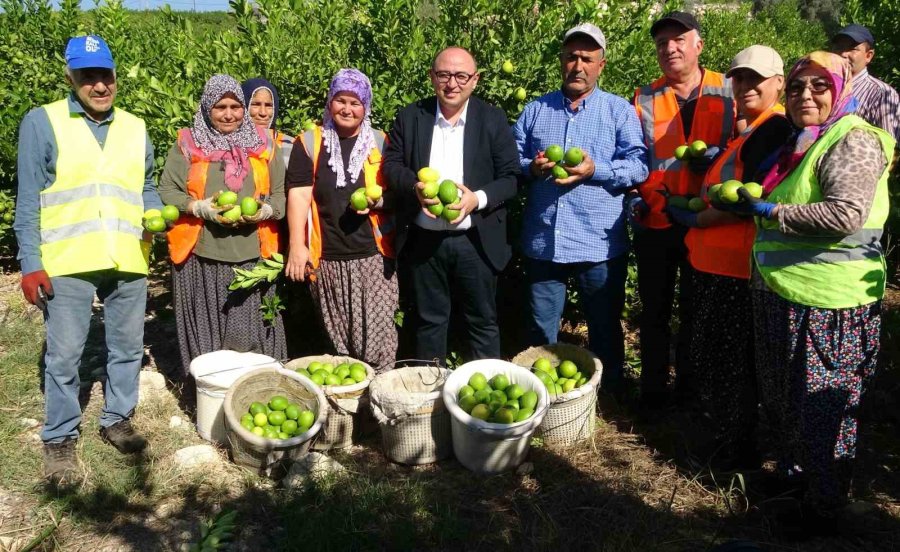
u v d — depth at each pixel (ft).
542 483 13.53
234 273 14.99
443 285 15.03
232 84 14.24
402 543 11.73
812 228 10.42
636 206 14.92
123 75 23.04
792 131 11.76
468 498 13.12
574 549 11.85
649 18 21.21
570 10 18.22
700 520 12.42
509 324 19.26
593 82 14.75
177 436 14.87
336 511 12.26
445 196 13.16
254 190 14.65
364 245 14.74
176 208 14.33
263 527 12.34
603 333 15.99
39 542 11.64
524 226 15.85
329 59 18.95
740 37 43.57
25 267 12.56
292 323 18.57
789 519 12.05
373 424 15.38
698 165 14.11
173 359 18.70
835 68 10.48
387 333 15.43
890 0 25.58
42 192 12.76
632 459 14.33
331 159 14.34
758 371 12.34
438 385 14.93
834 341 11.00
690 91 15.05
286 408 14.14
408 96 18.03
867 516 12.39
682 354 16.46
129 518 12.46
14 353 18.12
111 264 13.02
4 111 23.61
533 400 13.64
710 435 15.08
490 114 14.44
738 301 12.91
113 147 13.19
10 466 13.56
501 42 18.44
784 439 12.19
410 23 18.85
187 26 20.94
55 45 26.22
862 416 15.24
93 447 14.21
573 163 14.10
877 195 10.78
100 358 18.56
